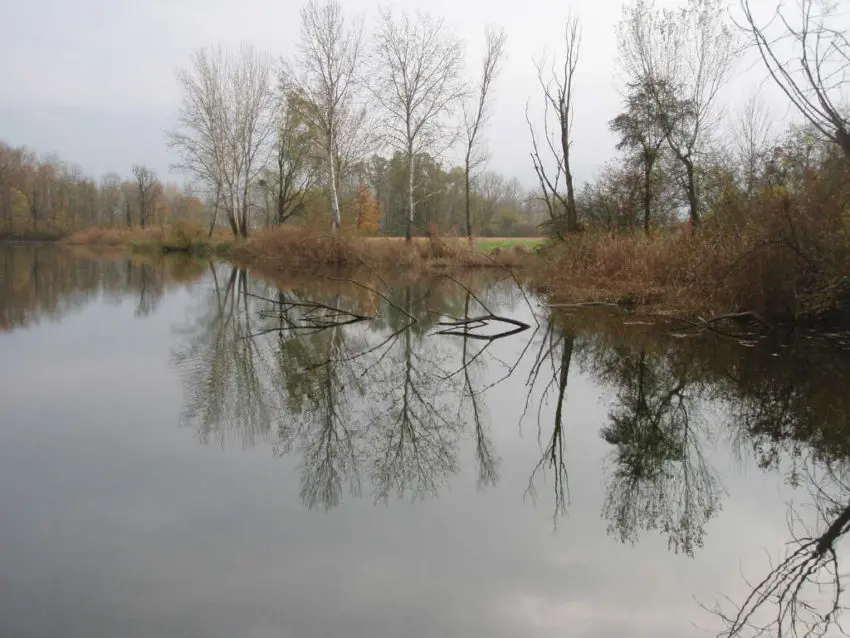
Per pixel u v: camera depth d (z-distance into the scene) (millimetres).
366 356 10930
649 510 4996
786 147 12445
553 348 11734
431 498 5102
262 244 33906
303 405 7801
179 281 23812
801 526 4762
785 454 6359
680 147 20844
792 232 11086
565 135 21547
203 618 3314
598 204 22391
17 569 3775
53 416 6902
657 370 9828
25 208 65875
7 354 9992
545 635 3264
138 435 6379
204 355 10406
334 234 30109
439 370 10070
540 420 7516
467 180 34000
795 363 9820
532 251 29344
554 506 4996
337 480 5414
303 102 30250
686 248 15125
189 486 5145
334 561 3977
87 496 4863
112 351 10477
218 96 38500
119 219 75312
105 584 3625
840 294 11422
